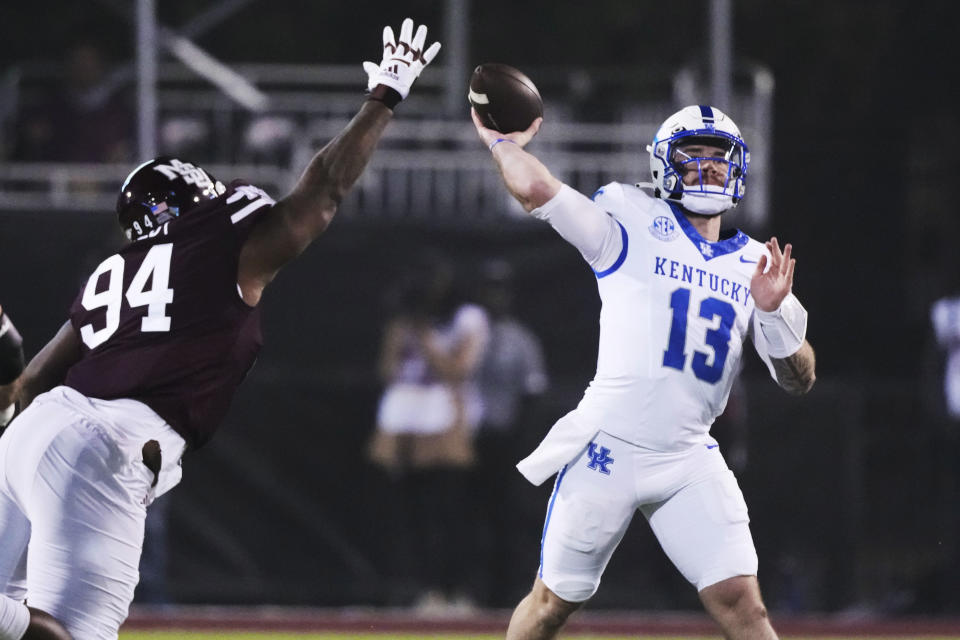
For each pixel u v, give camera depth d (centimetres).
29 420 1609
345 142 1670
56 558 1573
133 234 1714
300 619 2997
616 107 4231
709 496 1747
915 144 5694
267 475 3653
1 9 5744
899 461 3969
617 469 1745
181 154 4078
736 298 1762
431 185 4097
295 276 3716
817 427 3706
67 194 3988
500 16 5981
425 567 3603
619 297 1748
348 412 3691
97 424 1588
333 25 5900
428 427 3550
